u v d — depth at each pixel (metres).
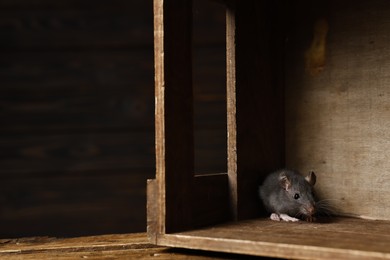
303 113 1.42
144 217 1.92
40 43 1.93
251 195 1.36
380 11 1.34
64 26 1.93
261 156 1.39
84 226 1.93
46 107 1.93
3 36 1.93
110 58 1.92
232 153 1.33
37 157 1.93
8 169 1.93
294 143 1.43
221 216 1.31
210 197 1.28
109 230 1.92
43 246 1.24
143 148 1.92
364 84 1.35
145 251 1.21
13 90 1.93
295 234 1.17
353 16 1.36
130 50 1.92
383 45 1.33
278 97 1.42
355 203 1.36
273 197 1.35
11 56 1.93
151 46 1.92
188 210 1.23
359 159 1.35
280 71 1.43
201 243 1.15
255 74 1.38
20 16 1.93
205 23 1.88
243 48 1.35
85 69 1.93
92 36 1.93
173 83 1.20
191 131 1.24
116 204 1.93
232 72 1.33
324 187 1.39
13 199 1.93
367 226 1.25
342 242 1.11
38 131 1.93
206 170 1.87
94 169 1.93
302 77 1.42
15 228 1.94
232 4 1.33
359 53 1.36
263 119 1.39
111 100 1.92
